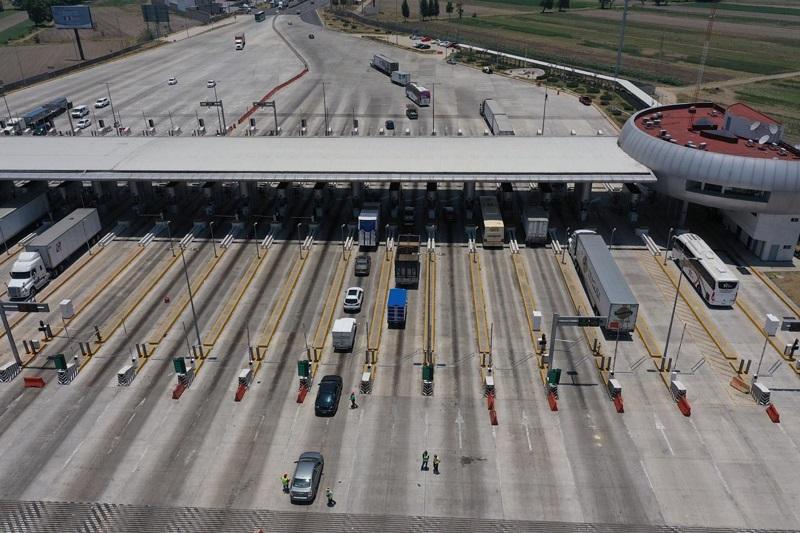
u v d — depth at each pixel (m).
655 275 72.12
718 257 72.69
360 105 143.50
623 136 86.69
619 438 48.94
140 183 87.44
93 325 63.72
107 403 52.94
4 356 59.03
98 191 91.25
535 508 42.97
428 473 45.75
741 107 90.00
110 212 89.56
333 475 45.59
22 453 47.88
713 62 196.38
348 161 82.38
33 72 193.25
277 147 88.69
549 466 46.38
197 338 61.09
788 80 173.38
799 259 75.62
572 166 80.12
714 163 73.19
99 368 57.28
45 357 58.94
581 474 45.66
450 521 41.97
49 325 63.91
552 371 52.66
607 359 57.88
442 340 60.91
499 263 75.06
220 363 57.81
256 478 45.38
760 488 44.44
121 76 177.00
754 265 73.81
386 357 58.44
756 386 52.53
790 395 53.44
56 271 73.06
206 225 84.75
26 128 124.12
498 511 42.75
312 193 94.75
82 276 73.00
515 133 121.25
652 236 80.88
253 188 89.12
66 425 50.56
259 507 43.09
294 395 53.72
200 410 52.06
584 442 48.59
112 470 46.19
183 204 91.62
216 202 89.19
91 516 42.50
